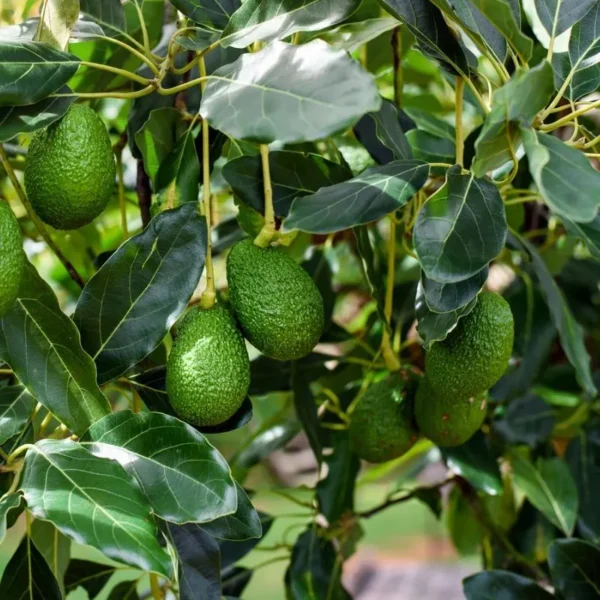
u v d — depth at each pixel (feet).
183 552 2.14
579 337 2.84
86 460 1.74
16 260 1.74
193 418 1.90
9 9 2.81
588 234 1.80
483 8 2.01
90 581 2.84
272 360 2.88
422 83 3.94
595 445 3.44
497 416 3.46
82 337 1.98
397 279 3.55
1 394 2.13
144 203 2.53
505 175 2.52
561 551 2.51
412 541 10.76
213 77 1.75
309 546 3.07
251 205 2.19
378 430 2.50
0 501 1.71
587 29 2.16
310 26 1.90
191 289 1.96
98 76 2.84
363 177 1.90
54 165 1.82
